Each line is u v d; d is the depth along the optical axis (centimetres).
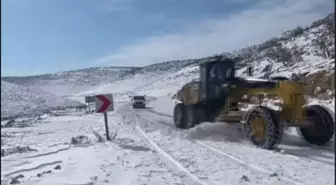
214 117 1327
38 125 2508
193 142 1137
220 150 971
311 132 1039
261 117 983
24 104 5362
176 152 961
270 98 1116
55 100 6425
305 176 671
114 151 998
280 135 942
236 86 1241
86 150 1055
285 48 5425
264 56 5900
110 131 1559
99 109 1252
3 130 2230
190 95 1503
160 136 1317
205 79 1395
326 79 1961
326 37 4278
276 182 632
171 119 2180
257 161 816
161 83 14012
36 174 794
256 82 1180
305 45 5100
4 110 4606
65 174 746
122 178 686
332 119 1014
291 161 812
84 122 2397
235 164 791
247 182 638
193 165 792
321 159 832
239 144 1071
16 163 980
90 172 748
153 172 732
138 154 941
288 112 996
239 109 1223
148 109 3844
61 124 2439
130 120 2133
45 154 1091
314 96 1962
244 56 6431
